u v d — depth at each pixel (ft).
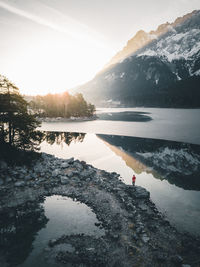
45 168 79.10
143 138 172.65
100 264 33.17
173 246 38.73
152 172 87.30
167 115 380.99
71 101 412.57
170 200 59.62
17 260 33.27
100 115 468.75
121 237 40.52
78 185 66.69
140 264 33.78
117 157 112.06
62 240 38.81
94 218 47.65
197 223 46.93
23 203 54.08
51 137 180.14
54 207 52.54
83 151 125.70
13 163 76.23
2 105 71.56
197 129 210.38
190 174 85.15
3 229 42.19
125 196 59.47
